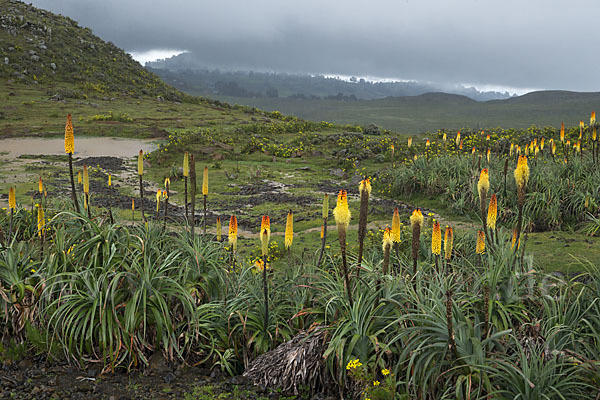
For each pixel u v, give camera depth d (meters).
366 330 4.24
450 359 3.86
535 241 8.73
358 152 26.55
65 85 61.00
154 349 4.84
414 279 4.71
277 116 58.25
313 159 26.72
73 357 4.65
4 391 4.27
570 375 3.61
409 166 18.11
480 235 4.48
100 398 4.23
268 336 4.94
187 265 5.31
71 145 5.41
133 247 5.37
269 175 21.95
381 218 12.28
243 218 13.00
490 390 3.50
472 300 4.32
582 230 9.54
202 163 25.31
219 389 4.47
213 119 48.44
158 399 4.26
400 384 4.00
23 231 8.05
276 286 5.55
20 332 5.02
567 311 4.38
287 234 5.21
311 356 4.40
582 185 10.68
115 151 28.28
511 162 14.64
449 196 13.61
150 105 56.94
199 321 4.99
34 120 39.09
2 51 65.12
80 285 4.99
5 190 15.86
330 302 4.64
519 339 4.09
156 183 20.00
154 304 4.85
